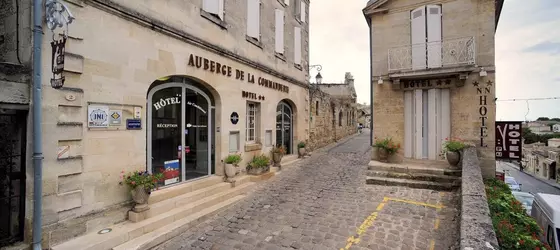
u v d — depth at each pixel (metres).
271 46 10.00
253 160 8.52
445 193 6.46
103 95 4.56
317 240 4.38
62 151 4.00
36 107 3.62
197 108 6.98
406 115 8.75
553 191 30.47
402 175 7.46
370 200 6.16
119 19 4.81
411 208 5.57
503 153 8.44
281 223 5.16
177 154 6.38
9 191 3.75
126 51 4.93
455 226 4.65
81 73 4.24
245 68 8.41
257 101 9.05
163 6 5.64
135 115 5.10
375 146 8.78
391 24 8.82
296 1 12.34
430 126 8.36
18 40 3.82
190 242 4.56
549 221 6.22
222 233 4.86
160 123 5.97
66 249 3.78
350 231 4.63
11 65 3.54
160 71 5.61
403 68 8.52
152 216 5.01
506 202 5.47
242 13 8.27
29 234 3.68
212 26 7.02
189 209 5.48
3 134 3.77
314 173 9.17
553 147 41.09
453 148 7.38
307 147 13.05
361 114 42.50
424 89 8.45
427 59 8.20
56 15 3.70
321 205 6.01
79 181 4.21
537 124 64.19
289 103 11.90
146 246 4.30
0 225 3.68
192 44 6.39
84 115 4.29
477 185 4.60
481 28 7.64
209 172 7.30
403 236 4.37
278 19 10.40
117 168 4.79
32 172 3.69
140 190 4.78
